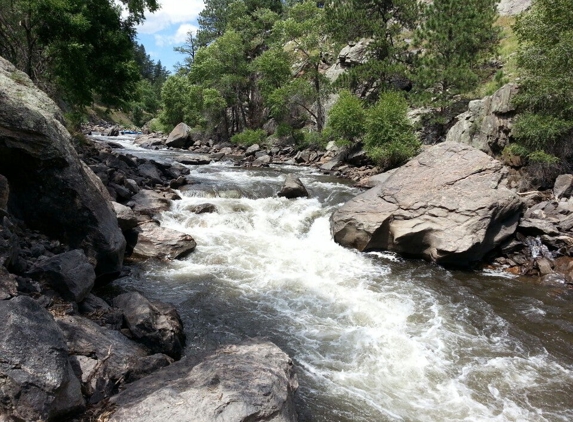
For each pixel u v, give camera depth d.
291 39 41.62
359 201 14.80
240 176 24.39
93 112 75.94
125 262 11.68
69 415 4.64
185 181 20.16
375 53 35.41
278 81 41.66
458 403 6.78
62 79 21.69
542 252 12.98
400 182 14.65
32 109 9.26
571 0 17.20
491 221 12.91
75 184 9.83
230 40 46.66
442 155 14.88
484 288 11.34
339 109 30.02
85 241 9.87
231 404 4.87
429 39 29.25
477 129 23.39
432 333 8.91
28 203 9.51
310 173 27.67
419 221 13.33
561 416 6.58
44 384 4.23
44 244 9.22
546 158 17.44
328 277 11.67
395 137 25.81
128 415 4.66
